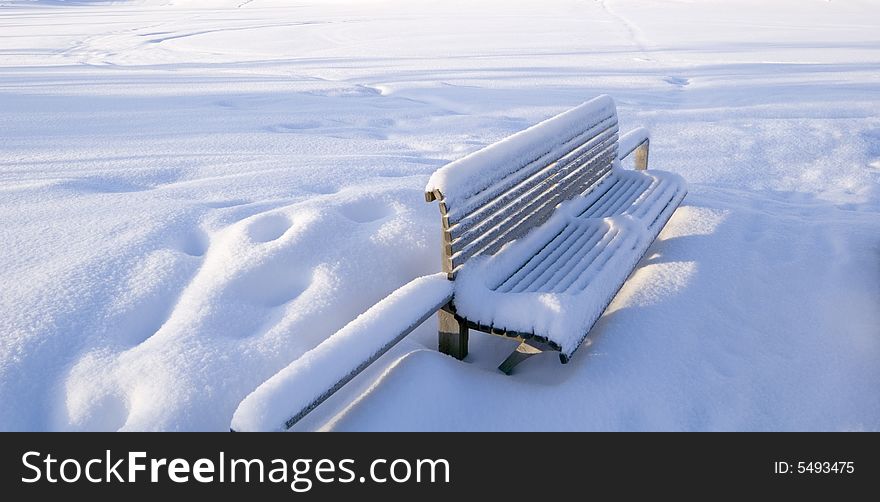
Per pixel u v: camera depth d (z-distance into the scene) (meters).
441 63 16.38
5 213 4.15
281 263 3.23
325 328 2.92
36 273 3.18
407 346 2.96
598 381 2.73
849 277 3.69
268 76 14.34
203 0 86.25
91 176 5.41
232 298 2.99
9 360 2.55
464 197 2.81
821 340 3.12
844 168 6.79
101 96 11.11
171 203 4.29
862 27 25.64
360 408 2.50
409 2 55.75
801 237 4.30
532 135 3.50
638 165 5.61
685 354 2.93
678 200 4.53
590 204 4.27
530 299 2.71
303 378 2.12
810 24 27.31
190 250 3.66
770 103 10.42
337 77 14.05
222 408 2.42
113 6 78.88
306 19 38.34
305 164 5.86
